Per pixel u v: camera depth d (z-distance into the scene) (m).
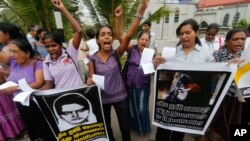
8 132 3.21
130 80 2.94
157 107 2.43
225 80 2.05
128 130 2.70
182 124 2.36
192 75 2.15
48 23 5.83
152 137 3.24
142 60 2.42
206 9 28.28
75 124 2.34
